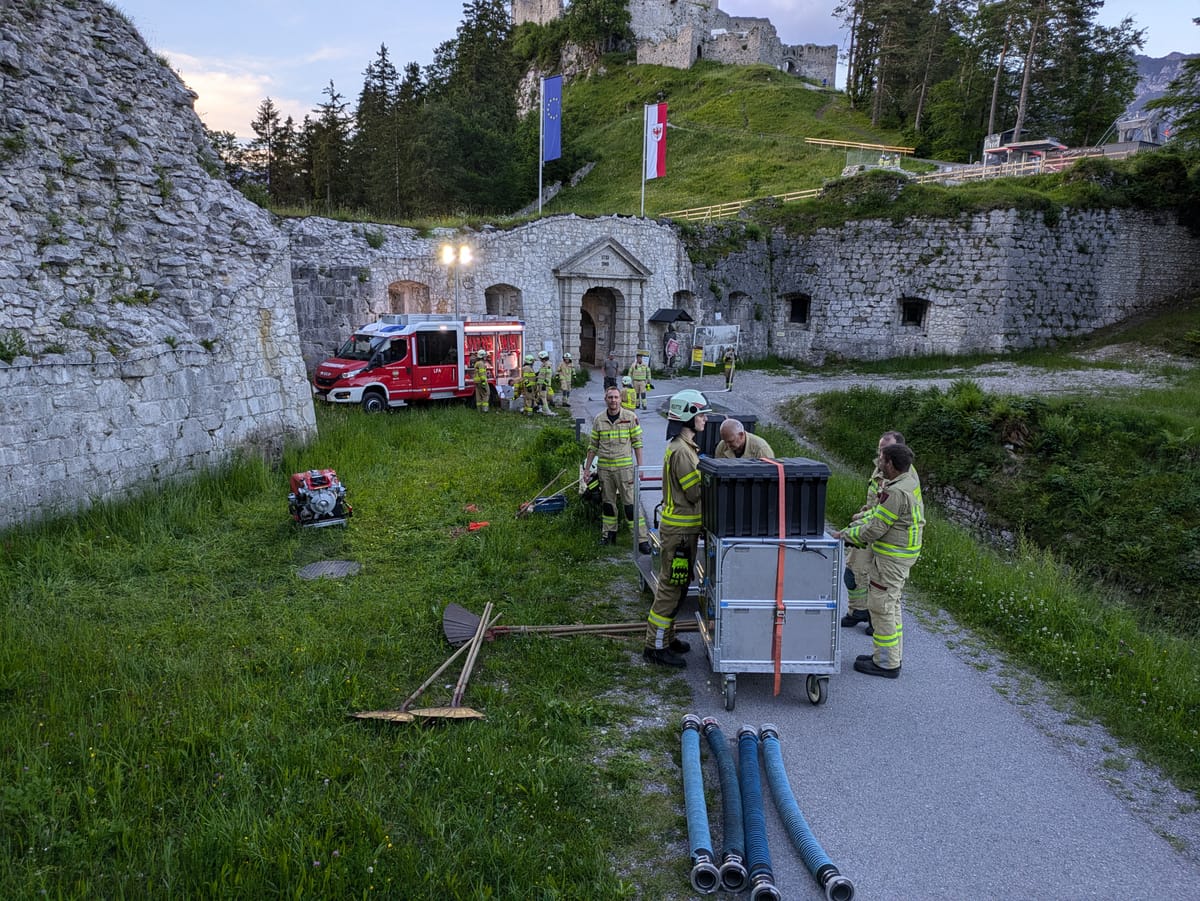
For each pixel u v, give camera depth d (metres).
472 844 3.65
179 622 6.41
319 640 6.02
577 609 6.94
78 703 4.79
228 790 4.01
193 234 11.45
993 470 15.61
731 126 60.22
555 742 4.61
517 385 19.27
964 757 4.71
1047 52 49.97
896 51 58.78
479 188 50.41
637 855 3.77
